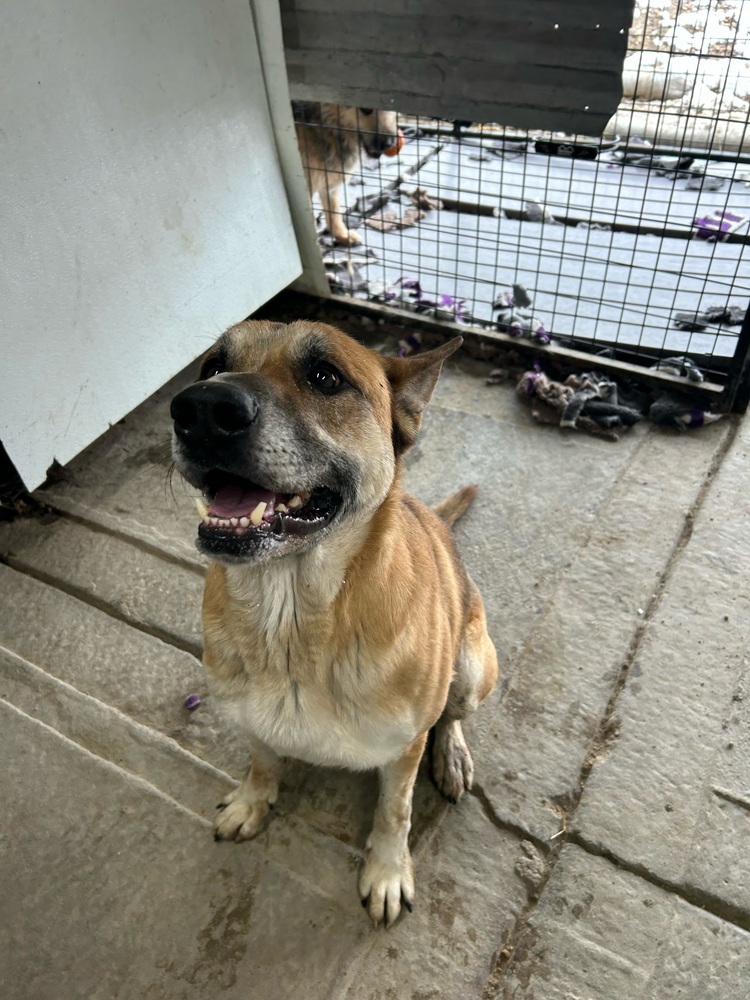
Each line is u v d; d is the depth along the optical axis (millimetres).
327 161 1825
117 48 1158
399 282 1794
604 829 904
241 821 900
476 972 801
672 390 1479
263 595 692
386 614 694
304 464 646
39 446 1229
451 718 939
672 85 2100
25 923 841
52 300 1177
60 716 1030
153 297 1356
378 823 839
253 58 1416
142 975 801
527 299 1698
